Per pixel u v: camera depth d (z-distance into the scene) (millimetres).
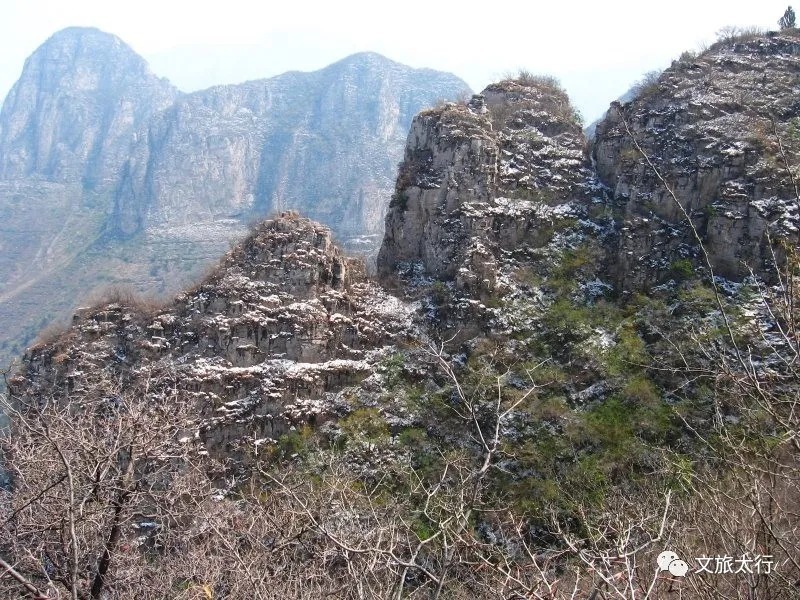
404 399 24328
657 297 25547
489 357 24766
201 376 22969
